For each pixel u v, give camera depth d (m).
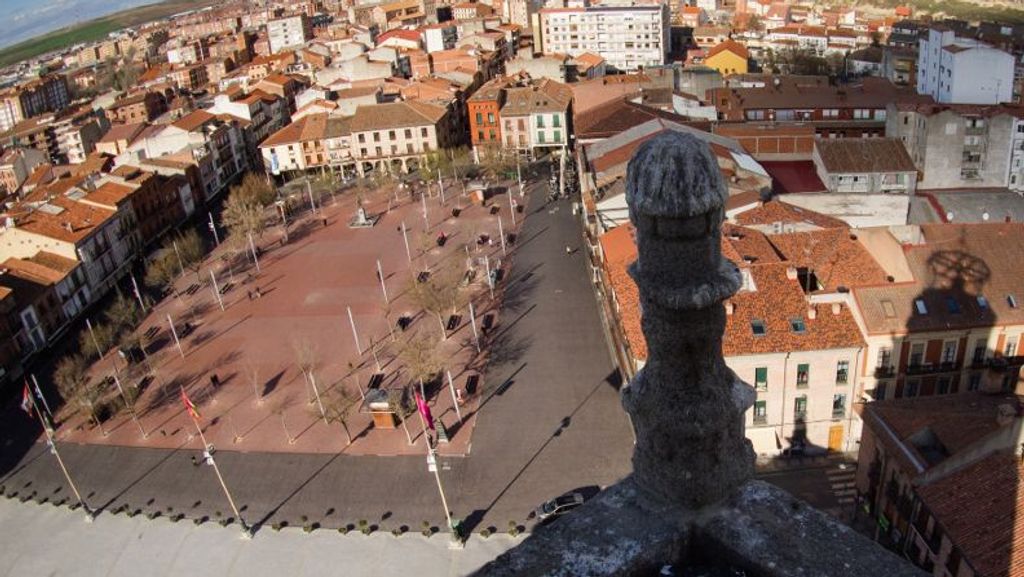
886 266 71.50
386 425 82.81
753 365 66.38
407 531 68.75
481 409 84.06
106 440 88.62
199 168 168.00
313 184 167.25
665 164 13.00
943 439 52.44
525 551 13.97
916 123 118.25
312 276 125.62
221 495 76.75
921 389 67.81
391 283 118.75
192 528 72.69
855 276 72.00
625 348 76.81
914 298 66.56
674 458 14.25
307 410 88.25
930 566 49.47
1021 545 42.78
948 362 66.50
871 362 66.56
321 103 189.00
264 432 85.50
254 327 110.56
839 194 96.75
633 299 75.25
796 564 13.21
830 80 174.75
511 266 119.44
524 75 192.12
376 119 173.62
